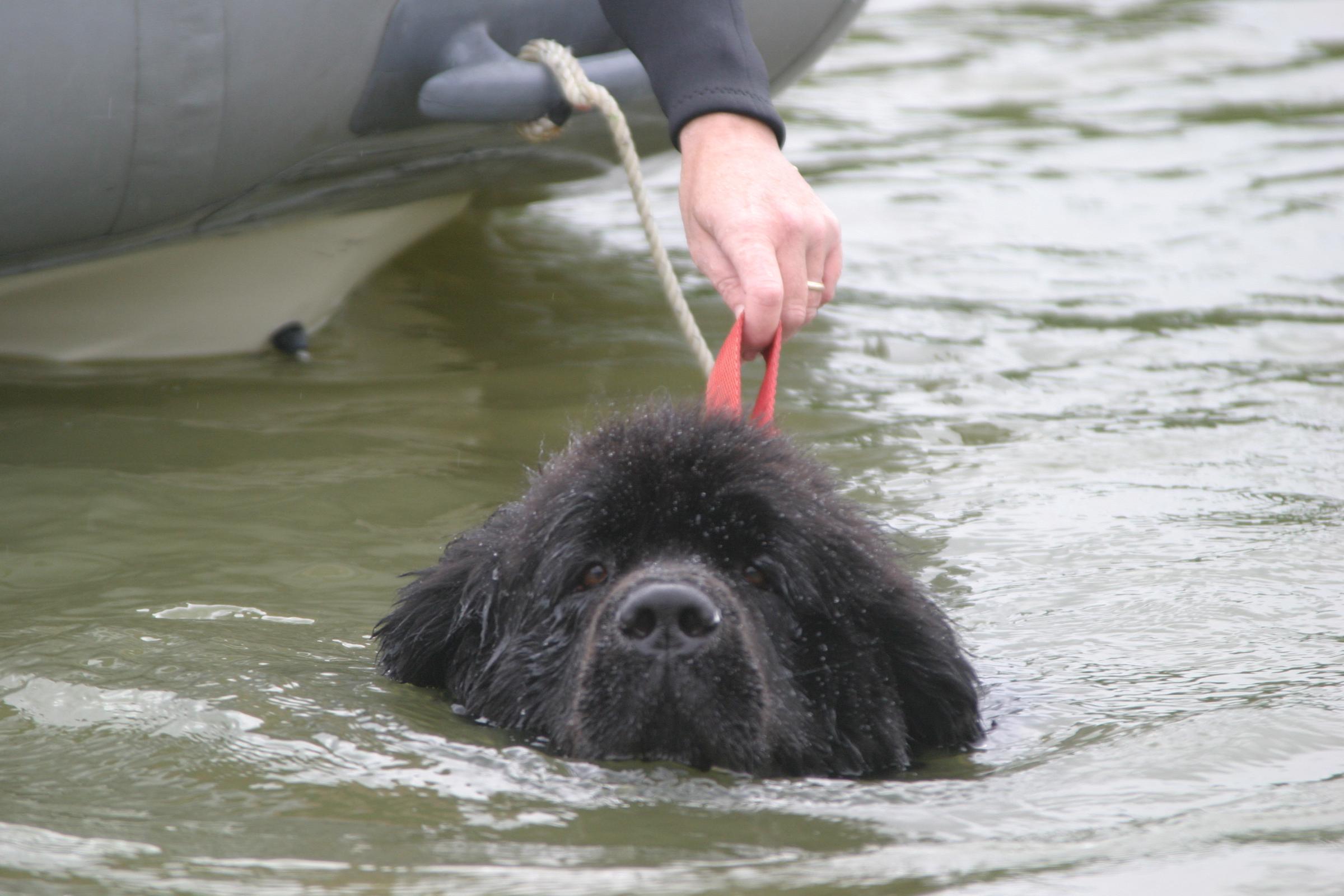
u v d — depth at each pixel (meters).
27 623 7.14
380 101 10.17
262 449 9.81
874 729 6.03
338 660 6.85
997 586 7.82
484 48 9.96
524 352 12.04
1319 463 9.62
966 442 10.10
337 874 4.64
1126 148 19.64
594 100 8.69
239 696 6.25
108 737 5.81
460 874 4.62
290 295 11.95
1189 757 5.66
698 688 5.60
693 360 11.85
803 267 7.39
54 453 9.65
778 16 11.86
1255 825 4.95
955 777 5.73
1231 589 7.72
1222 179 17.83
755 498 6.04
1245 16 28.47
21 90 9.10
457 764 5.65
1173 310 13.14
